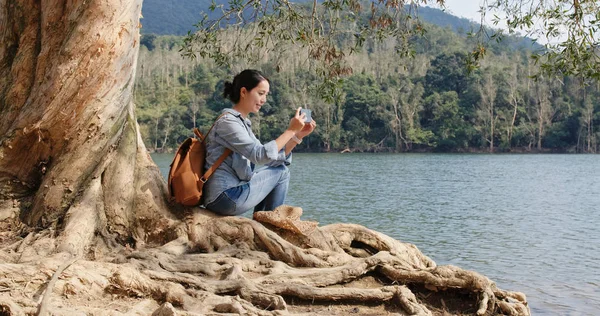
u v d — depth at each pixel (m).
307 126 5.26
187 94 97.81
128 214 5.15
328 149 93.00
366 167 55.69
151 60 118.19
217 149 5.05
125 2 4.78
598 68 6.73
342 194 29.58
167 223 5.15
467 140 91.31
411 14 8.19
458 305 4.72
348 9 8.12
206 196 5.12
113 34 4.76
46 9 4.82
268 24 7.98
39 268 4.02
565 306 9.06
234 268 4.50
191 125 93.38
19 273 3.93
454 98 93.12
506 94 91.50
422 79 99.75
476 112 91.25
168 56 118.81
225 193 5.05
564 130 90.00
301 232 5.16
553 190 33.59
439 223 19.52
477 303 4.63
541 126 90.12
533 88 91.81
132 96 5.44
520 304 4.68
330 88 8.34
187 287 4.29
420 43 113.38
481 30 7.50
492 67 94.12
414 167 56.12
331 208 23.64
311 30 7.97
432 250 14.38
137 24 5.00
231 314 3.82
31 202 5.09
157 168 5.49
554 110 91.19
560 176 45.34
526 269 12.02
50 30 4.82
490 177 43.84
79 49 4.73
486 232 17.45
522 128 90.25
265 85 5.10
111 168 5.17
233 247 4.96
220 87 97.75
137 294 4.14
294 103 82.75
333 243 5.22
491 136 91.00
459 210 23.36
